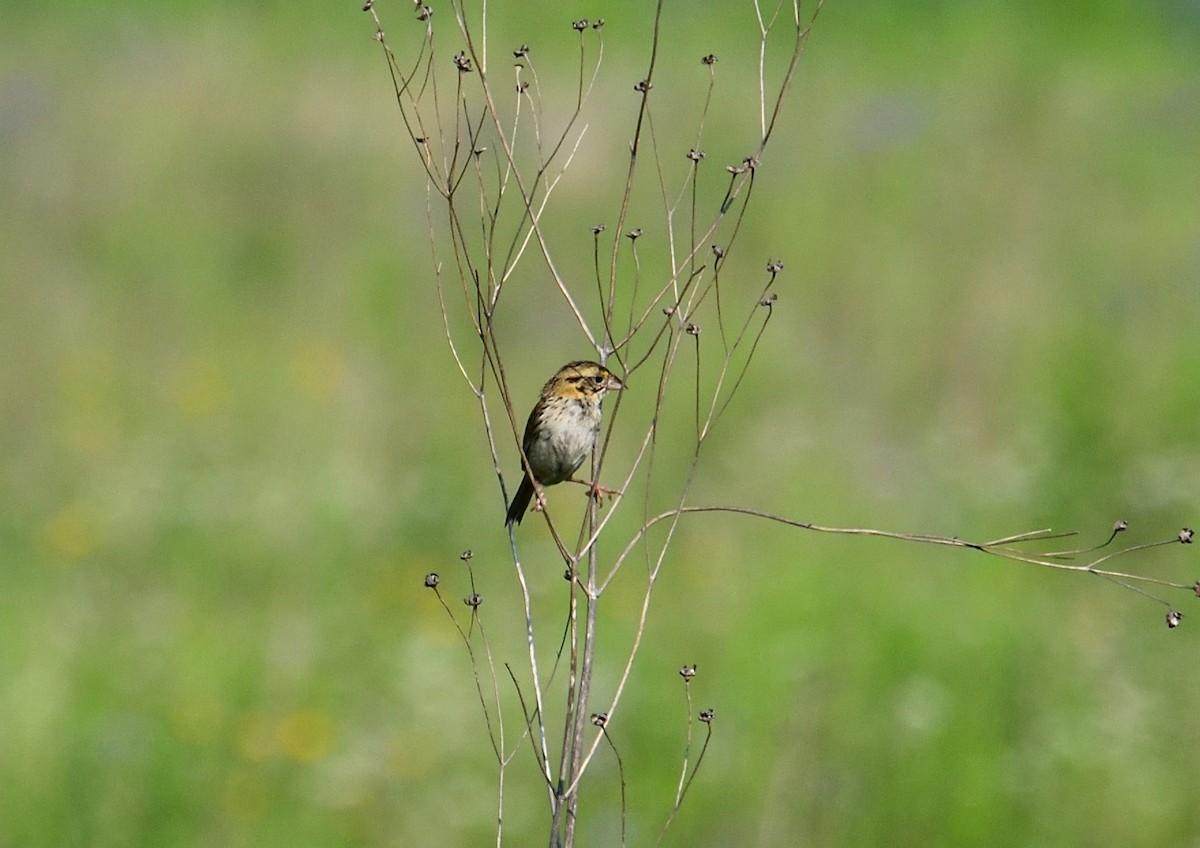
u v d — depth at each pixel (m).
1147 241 22.22
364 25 30.39
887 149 25.69
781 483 14.72
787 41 32.34
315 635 12.09
